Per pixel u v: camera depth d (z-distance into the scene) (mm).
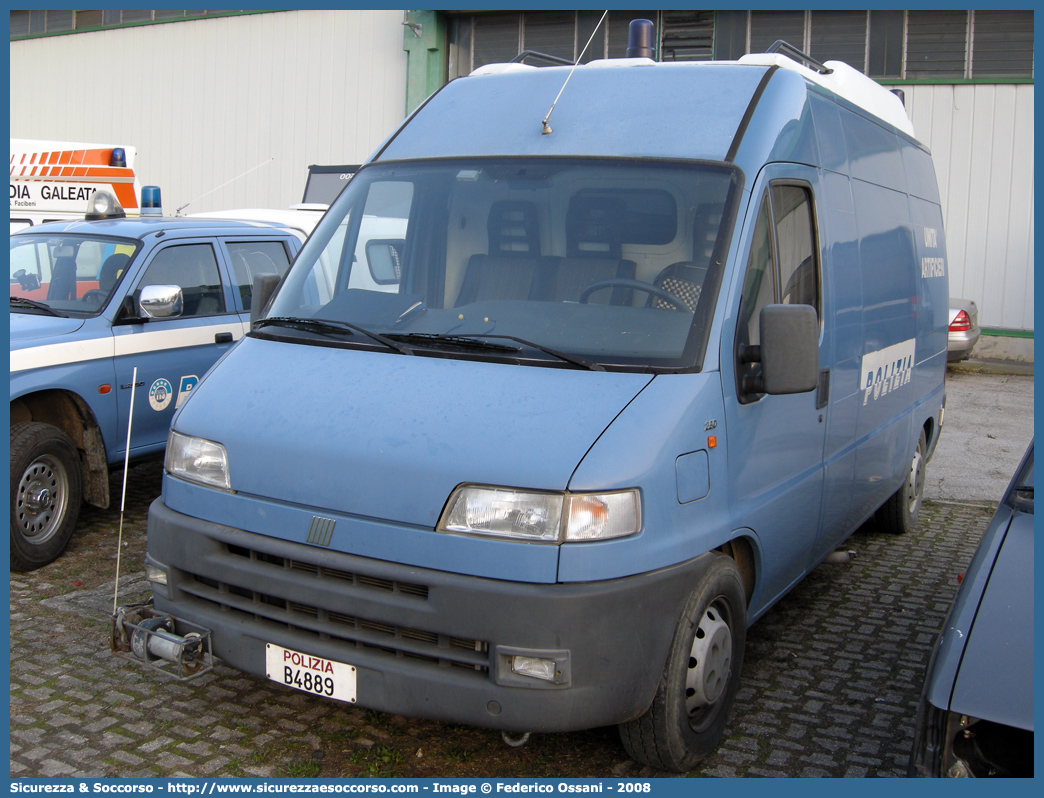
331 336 3746
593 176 3842
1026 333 16344
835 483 4699
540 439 3041
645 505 3047
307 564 3191
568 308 3566
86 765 3477
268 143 19531
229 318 6789
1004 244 16391
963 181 16516
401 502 3049
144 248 6309
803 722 3969
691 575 3240
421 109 4621
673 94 4094
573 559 2916
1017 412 12297
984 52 16141
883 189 5520
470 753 3627
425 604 2998
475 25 17922
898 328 5668
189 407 3650
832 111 4777
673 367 3311
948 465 9258
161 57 20391
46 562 5500
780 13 16719
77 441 5844
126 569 5520
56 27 21438
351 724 3830
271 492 3281
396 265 3980
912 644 4840
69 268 6289
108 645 4504
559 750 3670
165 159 20609
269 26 19188
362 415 3277
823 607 5355
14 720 3785
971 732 2516
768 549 3912
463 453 3041
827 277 4441
